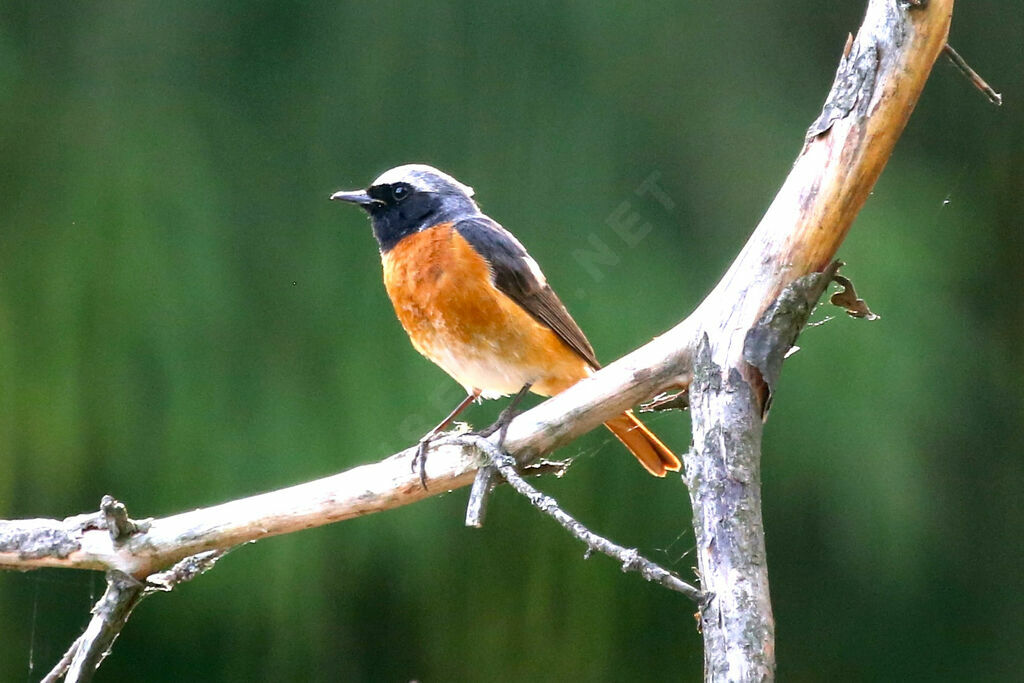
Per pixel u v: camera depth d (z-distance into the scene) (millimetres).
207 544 6426
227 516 6422
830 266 5738
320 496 6418
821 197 5699
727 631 5113
